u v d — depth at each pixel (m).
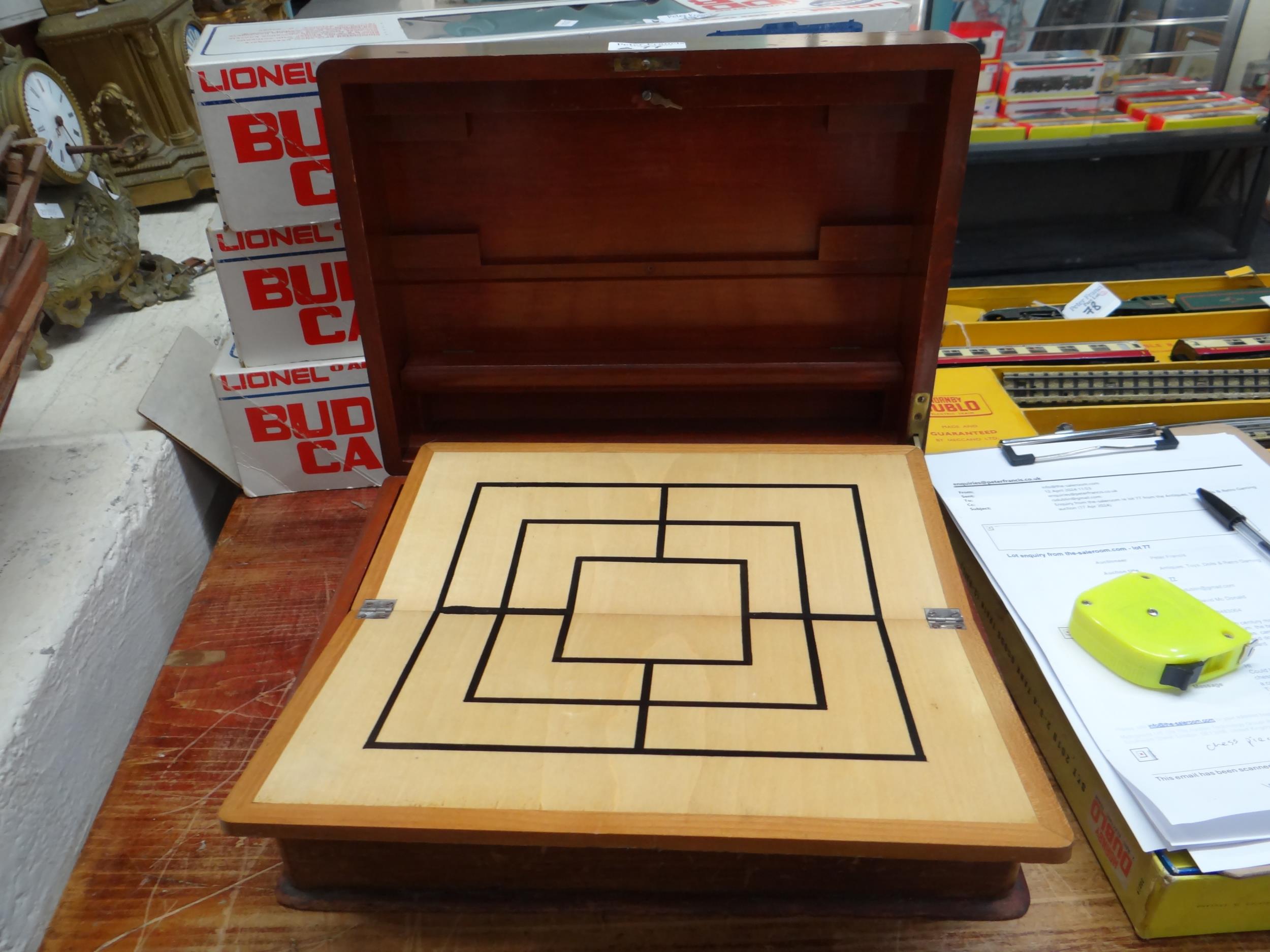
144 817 0.67
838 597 0.63
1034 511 0.79
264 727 0.74
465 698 0.55
